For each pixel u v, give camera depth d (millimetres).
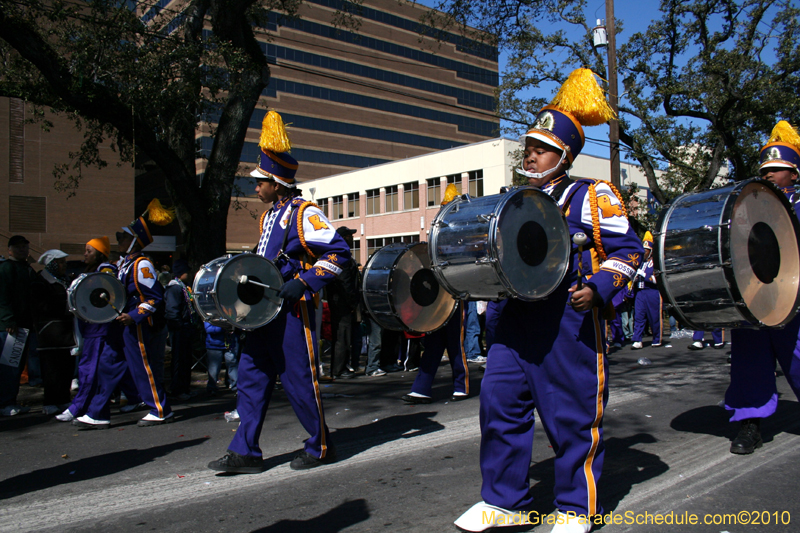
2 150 28578
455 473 3979
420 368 6473
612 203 2801
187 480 3992
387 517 3248
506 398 2906
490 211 2693
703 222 3486
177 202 11836
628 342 12414
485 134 67938
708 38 16516
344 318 8594
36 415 6547
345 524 3170
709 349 10625
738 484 3594
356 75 58375
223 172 11164
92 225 30938
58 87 9492
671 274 3641
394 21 61531
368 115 58875
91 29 9602
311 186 46250
